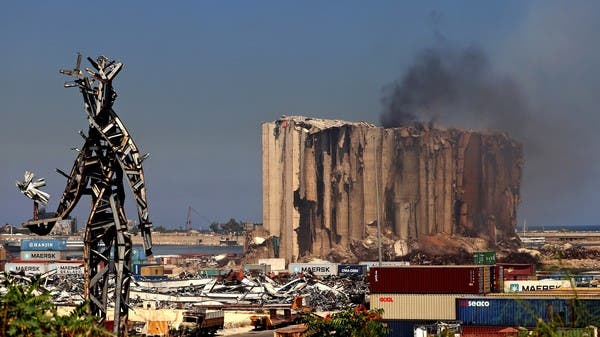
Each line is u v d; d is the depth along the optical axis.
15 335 40.47
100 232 118.25
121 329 118.38
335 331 125.62
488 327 175.38
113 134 115.44
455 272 195.12
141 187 116.00
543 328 41.75
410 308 196.88
